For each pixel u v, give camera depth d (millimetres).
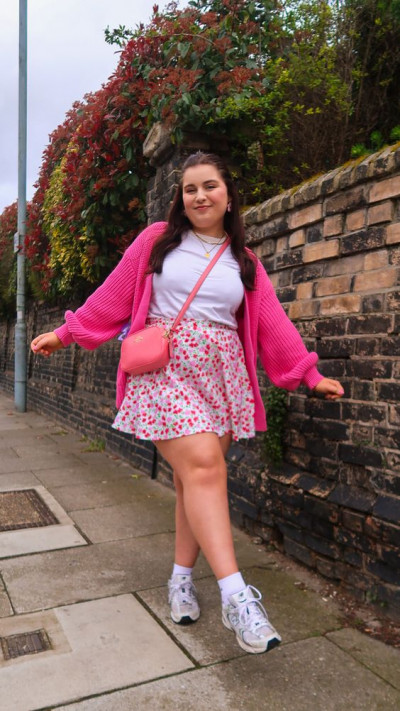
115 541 3340
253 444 3455
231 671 2025
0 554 3111
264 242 3350
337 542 2652
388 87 3637
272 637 1775
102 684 1939
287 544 3035
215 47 3963
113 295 2266
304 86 3613
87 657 2098
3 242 13047
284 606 2508
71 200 5734
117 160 4984
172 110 3932
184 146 4105
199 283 2100
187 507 1984
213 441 2008
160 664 2061
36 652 2135
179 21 4121
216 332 2117
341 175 2660
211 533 1930
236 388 2170
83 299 7320
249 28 4051
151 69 4355
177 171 4121
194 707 1832
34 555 3109
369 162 2504
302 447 2949
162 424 2039
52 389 8930
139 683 1949
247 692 1911
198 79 4027
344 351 2672
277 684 1955
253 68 3969
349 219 2668
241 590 1853
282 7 4039
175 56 4266
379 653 2146
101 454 6004
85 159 5004
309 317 2941
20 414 9859
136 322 2174
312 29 3709
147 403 2107
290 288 3115
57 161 7555
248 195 4105
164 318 2143
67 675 1984
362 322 2570
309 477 2871
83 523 3668
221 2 4344
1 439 7062
